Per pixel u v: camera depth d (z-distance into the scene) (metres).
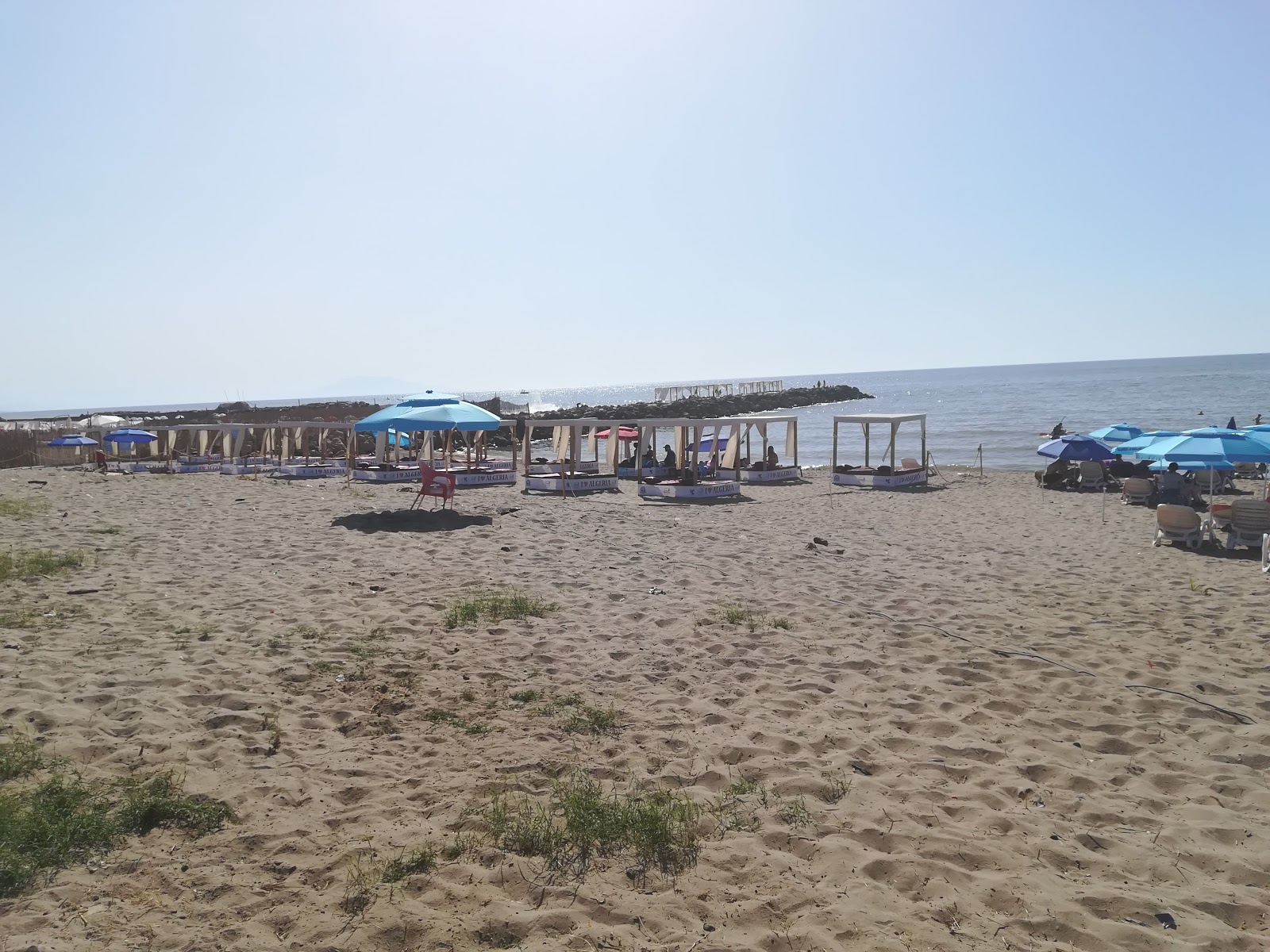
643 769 4.82
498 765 4.79
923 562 11.47
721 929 3.29
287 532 12.73
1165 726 5.61
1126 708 5.95
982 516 16.78
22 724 4.97
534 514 15.76
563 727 5.41
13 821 3.74
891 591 9.55
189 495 17.48
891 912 3.42
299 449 32.91
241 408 59.81
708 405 66.75
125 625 7.31
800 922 3.34
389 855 3.73
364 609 8.20
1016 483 23.36
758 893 3.55
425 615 8.06
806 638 7.58
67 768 4.47
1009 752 5.15
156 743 4.86
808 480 25.08
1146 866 3.83
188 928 3.15
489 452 39.09
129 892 3.39
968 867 3.80
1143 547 13.03
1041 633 7.84
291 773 4.61
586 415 59.16
